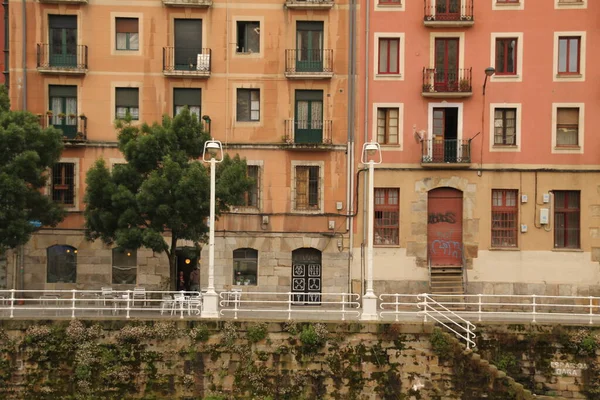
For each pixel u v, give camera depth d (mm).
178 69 30000
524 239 29484
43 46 29922
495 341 22000
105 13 30031
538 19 29828
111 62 30031
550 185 29562
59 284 29531
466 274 29422
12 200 23750
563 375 21734
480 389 20594
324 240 29828
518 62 29844
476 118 29906
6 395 21203
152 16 30109
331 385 21219
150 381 21234
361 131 30047
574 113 29859
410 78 30062
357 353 21266
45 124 29672
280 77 30219
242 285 29859
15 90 29859
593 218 29422
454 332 21547
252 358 21297
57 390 21219
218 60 30219
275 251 29859
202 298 24094
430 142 29750
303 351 21297
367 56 30078
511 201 29875
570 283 29266
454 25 29750
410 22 30125
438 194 30062
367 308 21875
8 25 31234
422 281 29594
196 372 21266
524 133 29750
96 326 21453
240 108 30391
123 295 26297
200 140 25484
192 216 24406
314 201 30203
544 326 21969
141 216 24750
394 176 29891
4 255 29312
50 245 29469
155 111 30047
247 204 30031
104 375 21172
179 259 29922
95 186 24500
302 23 30344
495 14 29969
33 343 21312
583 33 29641
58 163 29812
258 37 30453
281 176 30031
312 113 30344
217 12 30188
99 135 29938
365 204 29844
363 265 29672
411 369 21094
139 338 21312
